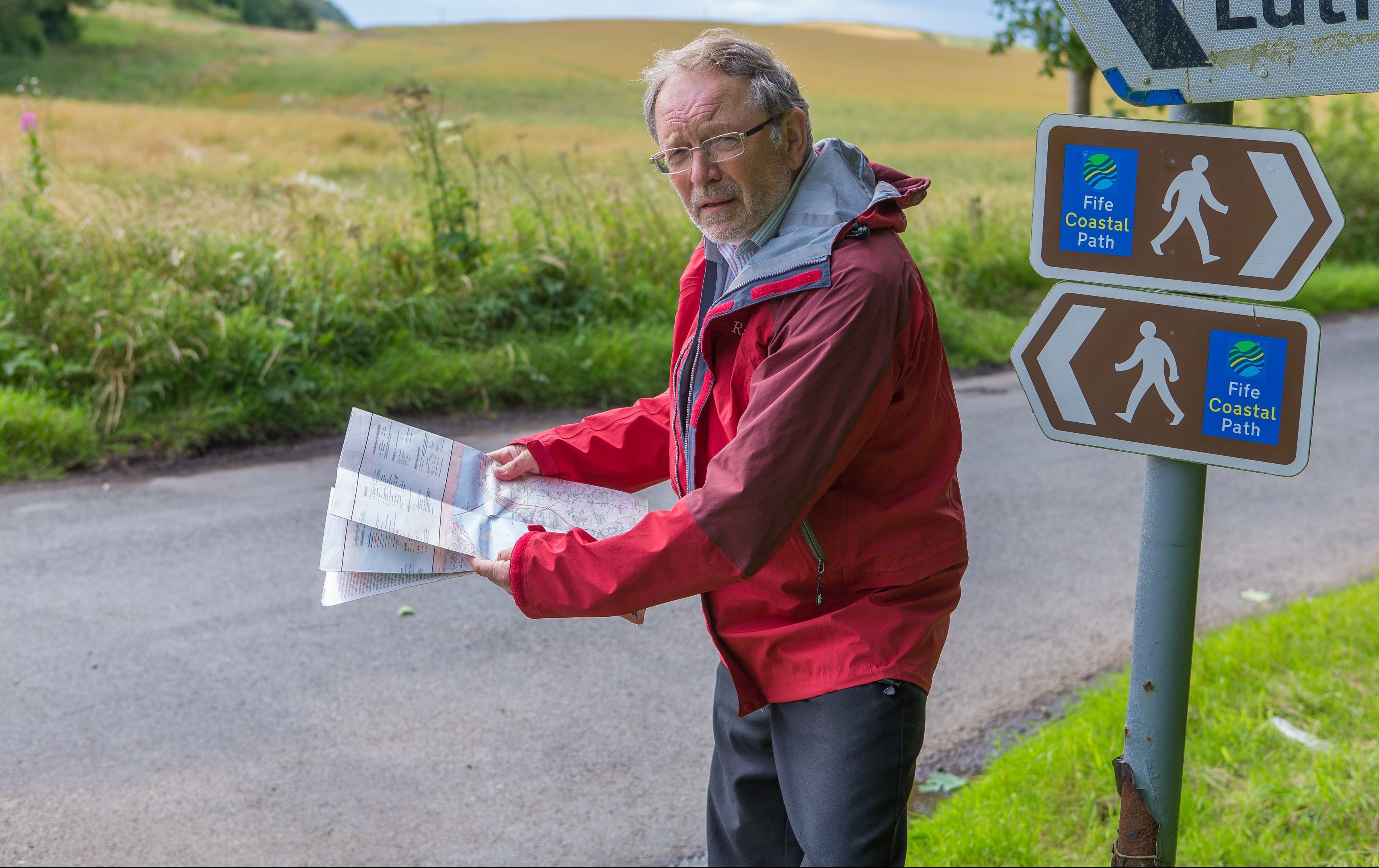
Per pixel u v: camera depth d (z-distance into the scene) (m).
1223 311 1.54
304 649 3.96
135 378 6.39
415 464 1.89
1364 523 5.56
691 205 1.82
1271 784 2.77
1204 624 4.29
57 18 49.31
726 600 1.89
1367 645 3.60
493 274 8.09
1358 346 10.66
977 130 37.16
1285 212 1.48
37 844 2.79
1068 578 4.79
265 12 78.94
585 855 2.83
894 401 1.74
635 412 2.17
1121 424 1.65
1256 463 1.55
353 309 7.37
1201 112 1.54
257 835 2.87
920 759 3.35
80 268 6.89
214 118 25.08
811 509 1.77
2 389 6.09
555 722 3.52
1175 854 1.75
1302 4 1.42
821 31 82.94
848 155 1.84
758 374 1.68
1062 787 2.90
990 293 11.20
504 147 23.66
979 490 6.03
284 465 6.00
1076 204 1.62
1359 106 16.80
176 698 3.57
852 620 1.79
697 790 3.15
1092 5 1.56
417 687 3.72
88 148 17.03
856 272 1.65
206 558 4.70
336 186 9.50
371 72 45.91
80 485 5.55
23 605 4.19
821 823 1.79
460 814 3.00
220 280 7.18
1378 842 2.55
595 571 1.62
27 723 3.37
